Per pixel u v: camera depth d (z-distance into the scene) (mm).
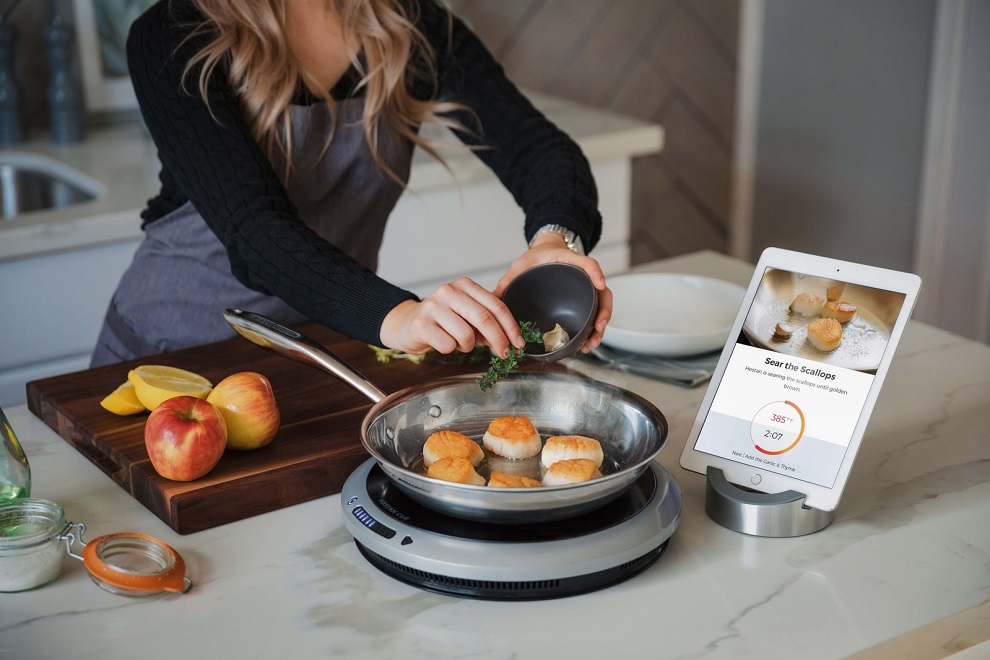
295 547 849
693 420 1080
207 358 1186
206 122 1146
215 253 1399
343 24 1313
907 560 824
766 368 914
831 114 3127
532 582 759
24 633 728
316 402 1061
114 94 2395
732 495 866
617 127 2301
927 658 759
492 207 2143
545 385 946
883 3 3051
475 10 2559
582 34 2717
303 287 1025
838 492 848
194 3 1202
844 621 741
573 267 987
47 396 1082
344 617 749
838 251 3318
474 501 764
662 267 1604
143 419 1024
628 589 784
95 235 1762
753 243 3184
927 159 3293
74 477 976
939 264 3396
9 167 2189
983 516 894
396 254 2070
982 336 3498
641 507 819
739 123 3029
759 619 744
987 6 3049
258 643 717
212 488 872
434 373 1144
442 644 716
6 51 2205
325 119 1348
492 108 1432
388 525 795
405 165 1490
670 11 2814
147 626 738
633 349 1216
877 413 1112
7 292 1734
